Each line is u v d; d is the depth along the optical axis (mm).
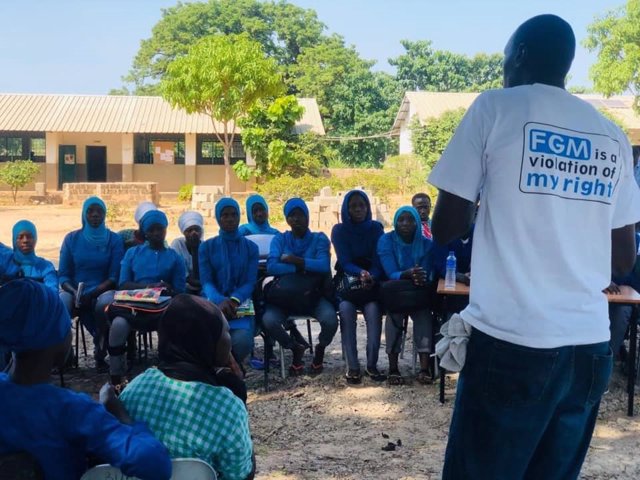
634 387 6062
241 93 27047
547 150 2346
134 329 6148
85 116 31016
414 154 29969
